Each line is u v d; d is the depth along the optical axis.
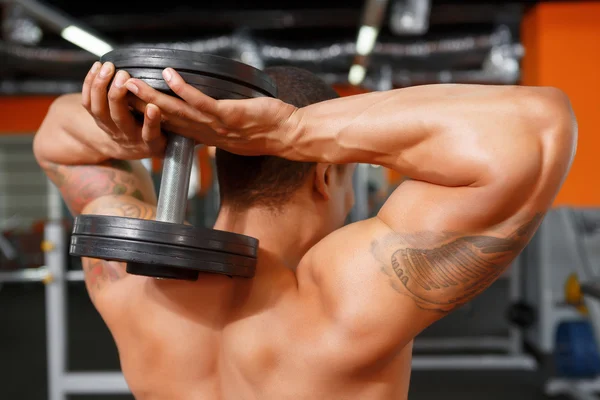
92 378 2.47
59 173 0.69
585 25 4.96
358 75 6.86
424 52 6.41
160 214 0.51
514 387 3.18
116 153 0.63
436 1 5.70
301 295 0.57
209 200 6.34
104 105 0.49
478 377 3.38
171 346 0.60
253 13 6.06
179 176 0.51
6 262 7.03
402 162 0.51
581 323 3.07
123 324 0.63
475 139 0.47
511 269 3.72
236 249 0.52
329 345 0.54
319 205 0.64
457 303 0.52
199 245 0.49
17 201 9.03
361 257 0.53
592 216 3.35
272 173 0.61
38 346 4.36
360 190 4.78
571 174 4.85
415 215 0.51
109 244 0.48
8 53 6.52
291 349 0.55
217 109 0.47
